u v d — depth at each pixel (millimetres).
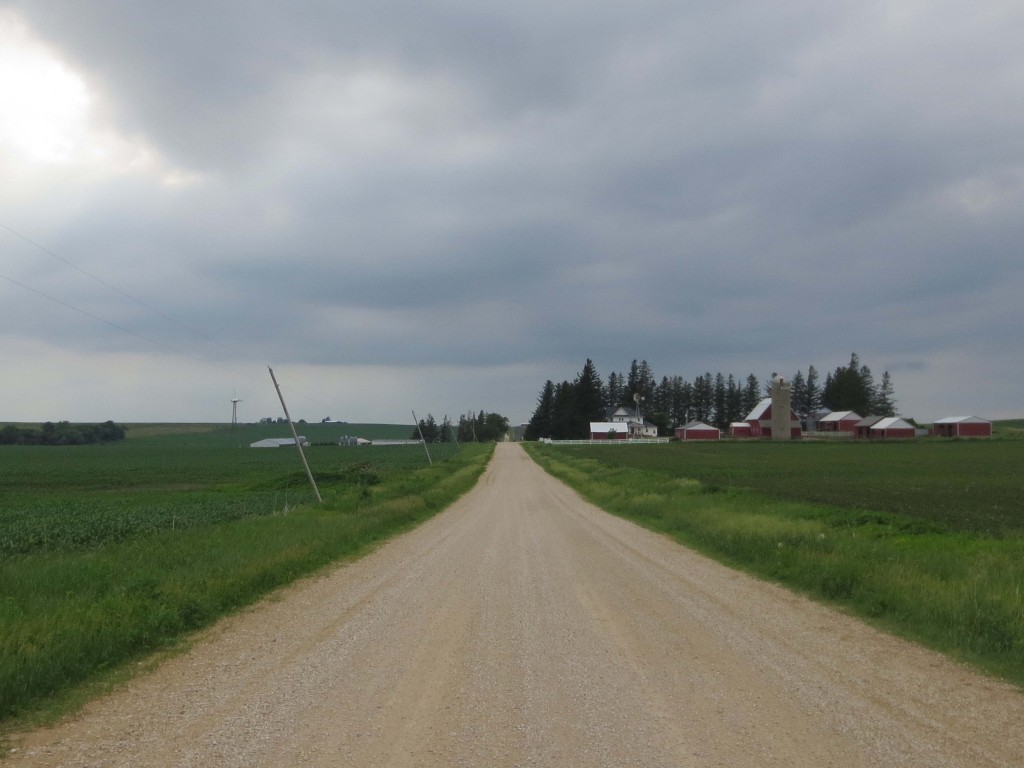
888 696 7289
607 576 14422
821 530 18734
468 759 5691
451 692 7336
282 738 6121
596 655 8727
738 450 92062
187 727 6402
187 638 9664
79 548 19375
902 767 5578
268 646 9227
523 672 8023
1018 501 28812
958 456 71562
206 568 13297
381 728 6348
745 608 11508
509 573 14781
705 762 5645
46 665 7551
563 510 30438
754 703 7023
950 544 16750
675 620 10633
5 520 26953
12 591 11359
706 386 187250
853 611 11320
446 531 22750
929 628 9969
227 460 87125
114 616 9492
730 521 21281
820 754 5809
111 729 6383
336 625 10336
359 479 46219
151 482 54188
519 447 128250
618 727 6375
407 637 9617
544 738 6121
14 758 5762
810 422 146625
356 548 18703
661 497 30828
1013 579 12250
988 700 7211
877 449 88750
